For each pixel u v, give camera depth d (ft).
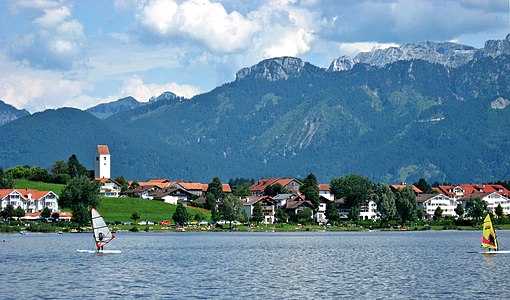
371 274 415.23
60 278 389.39
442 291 344.49
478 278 395.34
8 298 319.68
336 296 329.31
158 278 391.04
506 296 329.52
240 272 422.82
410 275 410.11
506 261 496.64
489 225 568.41
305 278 394.52
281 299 320.29
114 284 365.40
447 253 571.69
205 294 332.80
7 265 457.68
